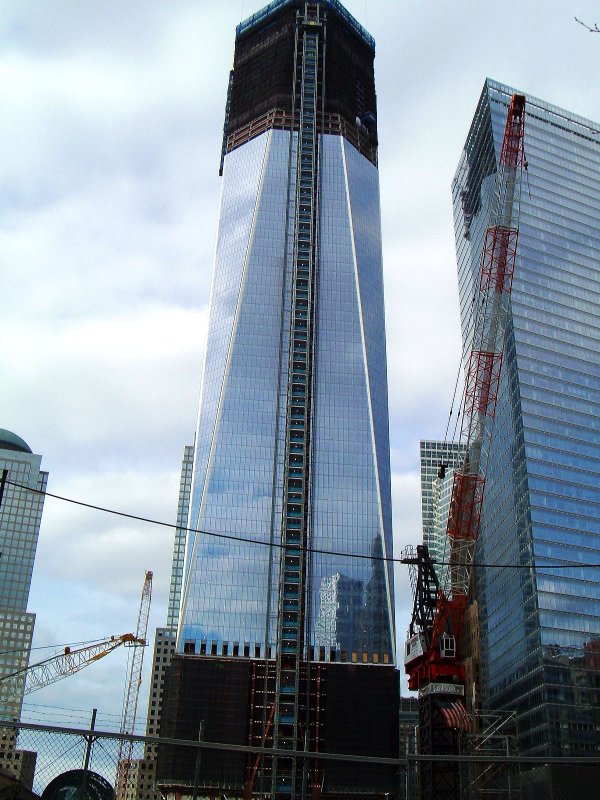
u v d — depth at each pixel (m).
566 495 185.62
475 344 197.00
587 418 199.75
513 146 152.25
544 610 168.38
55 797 32.06
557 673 163.00
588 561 179.62
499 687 189.62
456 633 129.62
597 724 160.75
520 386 194.50
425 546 136.38
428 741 117.38
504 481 198.62
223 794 196.12
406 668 133.00
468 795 155.75
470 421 154.88
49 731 32.38
